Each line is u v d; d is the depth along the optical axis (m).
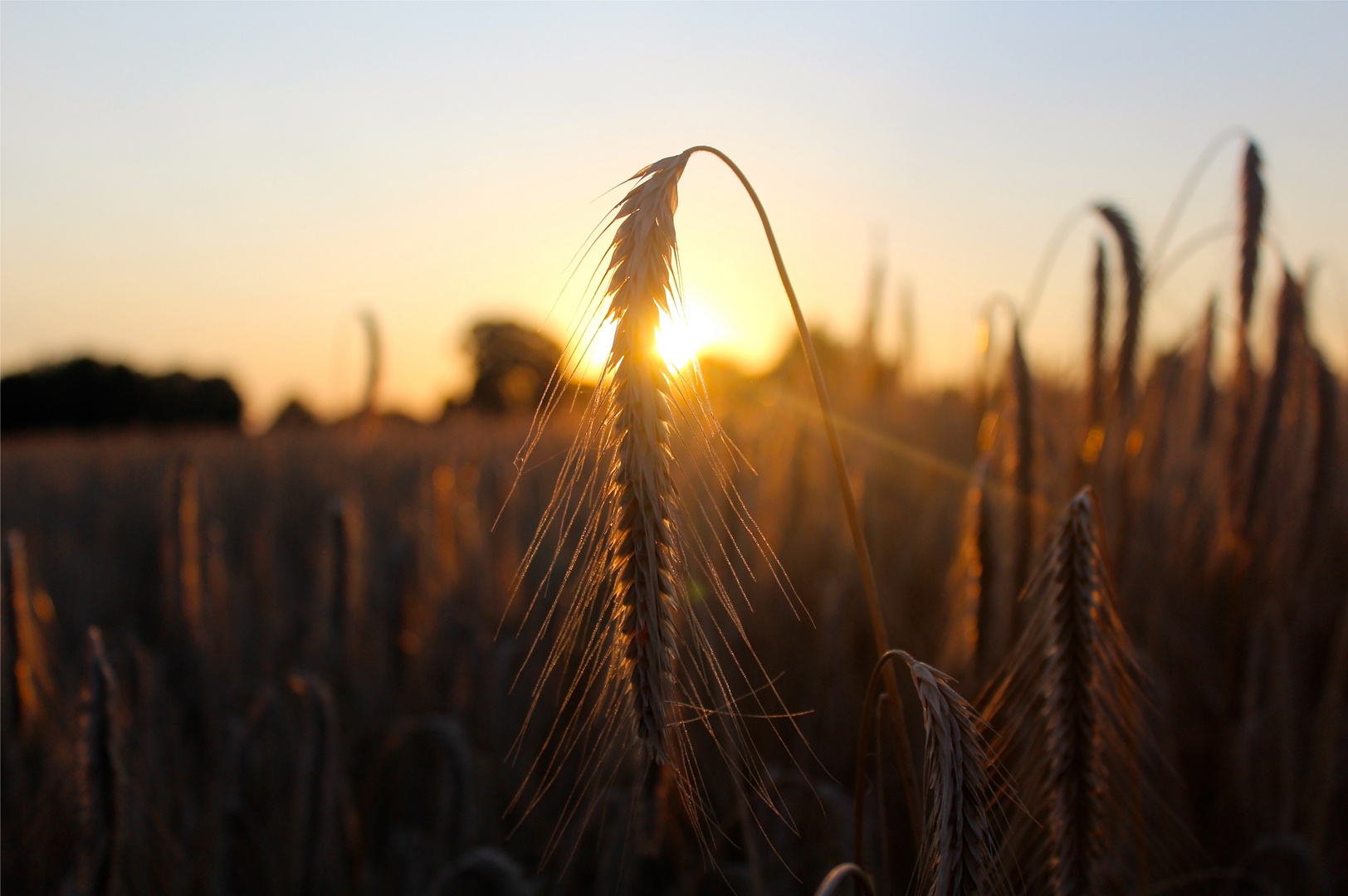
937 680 0.21
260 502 1.20
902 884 0.38
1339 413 0.45
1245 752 0.41
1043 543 0.32
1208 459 0.56
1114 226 0.41
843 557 0.59
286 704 0.52
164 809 0.46
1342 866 0.42
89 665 0.32
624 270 0.19
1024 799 0.27
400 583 0.62
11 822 0.43
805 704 0.50
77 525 1.22
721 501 0.55
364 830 0.47
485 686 0.56
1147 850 0.36
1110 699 0.26
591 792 0.46
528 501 0.85
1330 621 0.55
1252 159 0.39
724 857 0.42
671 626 0.19
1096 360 0.41
